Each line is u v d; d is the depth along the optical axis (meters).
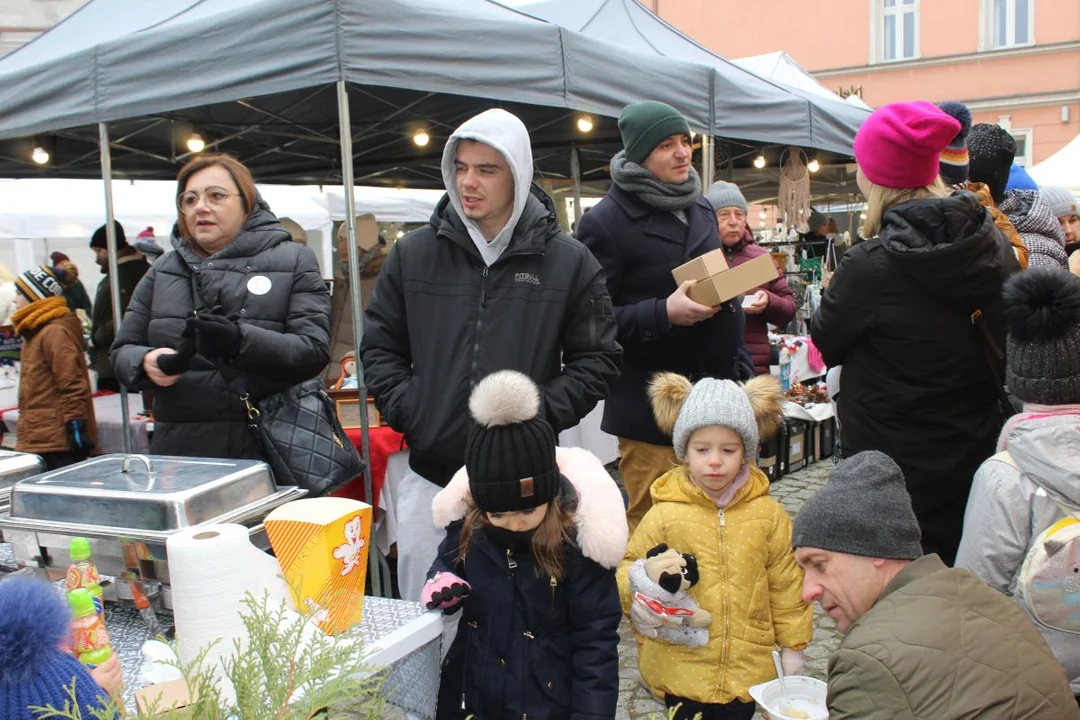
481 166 2.35
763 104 4.97
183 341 2.44
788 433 5.97
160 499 1.71
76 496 1.78
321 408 2.71
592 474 1.89
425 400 2.40
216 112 5.25
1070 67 15.72
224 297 2.65
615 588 1.86
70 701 0.98
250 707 1.00
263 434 2.61
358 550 1.67
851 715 1.22
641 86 4.15
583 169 8.06
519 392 1.72
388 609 1.77
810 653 3.28
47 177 6.70
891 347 2.17
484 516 1.84
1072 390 1.70
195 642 1.43
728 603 2.21
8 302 5.61
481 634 1.83
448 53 3.32
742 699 2.20
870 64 17.16
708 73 4.55
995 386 2.18
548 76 3.65
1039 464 1.68
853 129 5.85
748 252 4.52
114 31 3.99
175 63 3.32
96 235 5.72
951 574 1.31
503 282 2.42
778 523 2.28
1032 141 16.22
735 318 3.06
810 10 17.61
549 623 1.81
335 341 4.23
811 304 7.97
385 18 3.13
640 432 2.96
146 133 5.59
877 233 2.34
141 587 1.73
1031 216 3.32
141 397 4.96
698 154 6.90
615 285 3.03
